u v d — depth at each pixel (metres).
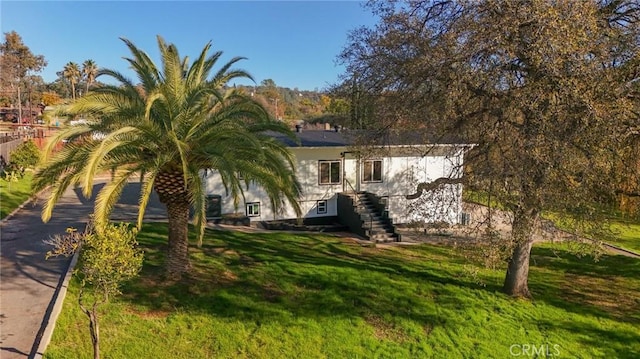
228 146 11.30
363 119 15.60
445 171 22.03
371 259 15.68
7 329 9.04
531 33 9.51
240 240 16.75
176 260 12.10
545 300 12.95
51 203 10.04
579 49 9.00
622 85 10.07
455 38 10.71
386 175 21.94
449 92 10.66
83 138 10.63
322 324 10.51
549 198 9.71
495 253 10.58
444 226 12.45
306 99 112.00
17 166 26.92
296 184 13.05
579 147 9.55
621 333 11.28
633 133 10.60
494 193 10.12
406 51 12.58
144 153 11.12
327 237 18.62
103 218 9.51
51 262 12.88
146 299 10.75
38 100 87.56
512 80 10.39
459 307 12.02
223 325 10.02
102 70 10.82
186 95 11.39
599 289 14.16
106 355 8.55
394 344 10.10
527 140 9.66
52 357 8.17
